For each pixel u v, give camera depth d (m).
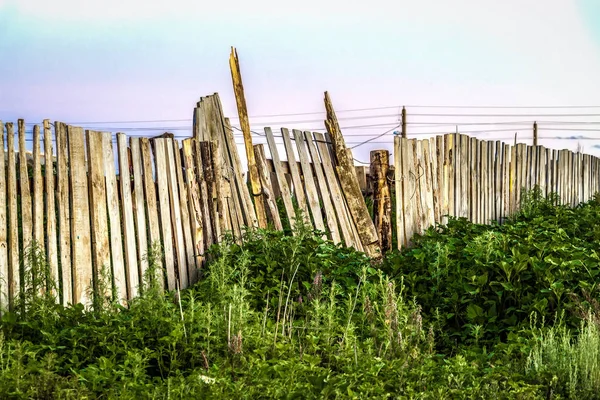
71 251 7.21
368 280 8.11
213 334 6.18
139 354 5.62
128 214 7.84
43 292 6.76
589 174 19.34
